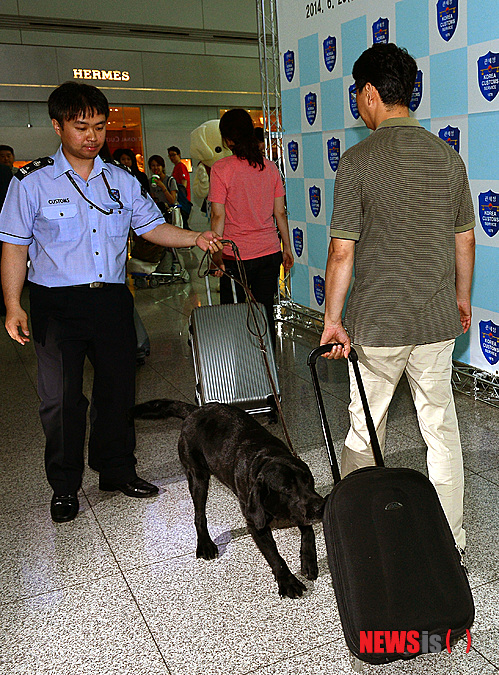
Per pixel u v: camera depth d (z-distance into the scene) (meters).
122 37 12.49
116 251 3.01
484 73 3.68
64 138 2.78
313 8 5.26
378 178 2.17
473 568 2.48
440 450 2.37
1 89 11.62
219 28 13.39
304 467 2.20
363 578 1.75
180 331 6.59
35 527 3.06
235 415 2.65
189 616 2.36
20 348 6.43
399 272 2.23
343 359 5.31
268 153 6.33
